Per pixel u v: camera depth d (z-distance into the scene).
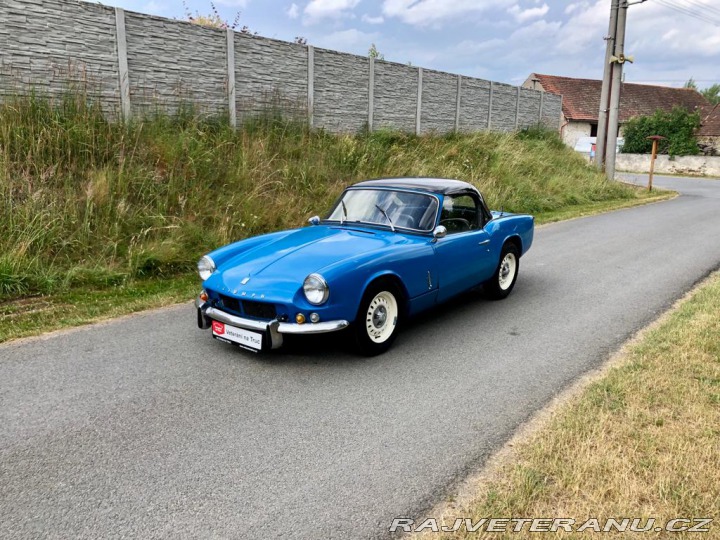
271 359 4.45
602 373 4.14
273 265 4.39
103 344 4.77
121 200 7.64
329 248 4.60
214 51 10.97
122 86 9.62
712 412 3.34
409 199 5.28
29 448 3.10
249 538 2.39
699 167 34.00
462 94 18.69
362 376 4.12
